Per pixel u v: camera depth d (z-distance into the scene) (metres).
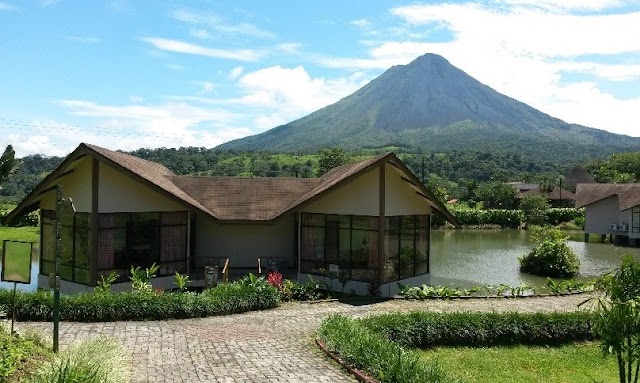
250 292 17.59
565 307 19.16
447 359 13.52
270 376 10.38
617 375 12.86
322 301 19.53
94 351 9.16
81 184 20.77
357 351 11.01
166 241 21.91
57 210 11.03
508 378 12.34
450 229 65.19
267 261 24.34
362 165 21.95
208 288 19.50
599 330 8.96
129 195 20.91
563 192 91.00
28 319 14.98
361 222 21.75
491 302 20.09
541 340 15.30
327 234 22.44
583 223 65.50
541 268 32.09
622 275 8.75
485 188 87.75
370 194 21.52
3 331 10.91
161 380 10.00
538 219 67.00
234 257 24.86
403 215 22.91
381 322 14.23
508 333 15.19
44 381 7.88
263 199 25.09
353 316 16.55
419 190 22.34
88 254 20.28
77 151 19.81
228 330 14.34
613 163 114.56
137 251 21.17
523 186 107.75
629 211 49.78
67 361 8.16
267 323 15.41
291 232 25.11
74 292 20.84
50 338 11.99
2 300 15.09
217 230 24.81
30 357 9.66
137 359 11.30
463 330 14.88
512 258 39.31
